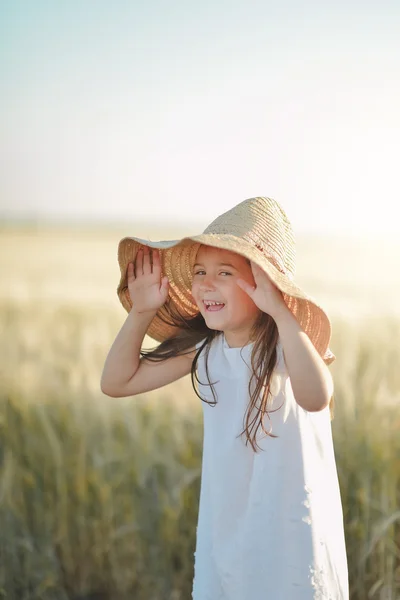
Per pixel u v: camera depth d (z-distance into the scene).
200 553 2.27
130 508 3.61
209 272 2.17
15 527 3.52
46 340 4.95
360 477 3.37
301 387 1.99
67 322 5.70
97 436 3.89
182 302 2.41
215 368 2.28
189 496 3.54
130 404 3.96
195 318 2.41
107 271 20.50
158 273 2.33
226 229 2.19
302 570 2.05
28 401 3.92
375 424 3.53
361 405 3.55
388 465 3.37
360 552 3.22
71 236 33.94
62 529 3.58
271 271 2.05
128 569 3.50
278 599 2.07
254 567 2.10
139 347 2.40
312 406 2.01
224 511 2.20
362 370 3.62
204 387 2.30
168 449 3.75
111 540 3.50
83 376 4.21
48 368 4.38
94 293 10.91
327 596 2.07
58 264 22.83
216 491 2.22
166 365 2.45
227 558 2.17
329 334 2.12
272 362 2.12
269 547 2.08
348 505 3.38
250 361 2.18
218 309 2.17
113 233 34.72
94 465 3.69
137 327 2.38
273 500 2.09
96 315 6.17
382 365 3.69
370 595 3.07
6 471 3.57
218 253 2.15
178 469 3.66
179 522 3.47
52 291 9.99
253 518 2.11
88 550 3.58
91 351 4.77
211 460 2.25
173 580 3.41
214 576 2.21
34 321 5.83
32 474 3.73
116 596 3.48
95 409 3.98
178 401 4.13
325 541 2.10
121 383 2.41
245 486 2.17
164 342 2.46
